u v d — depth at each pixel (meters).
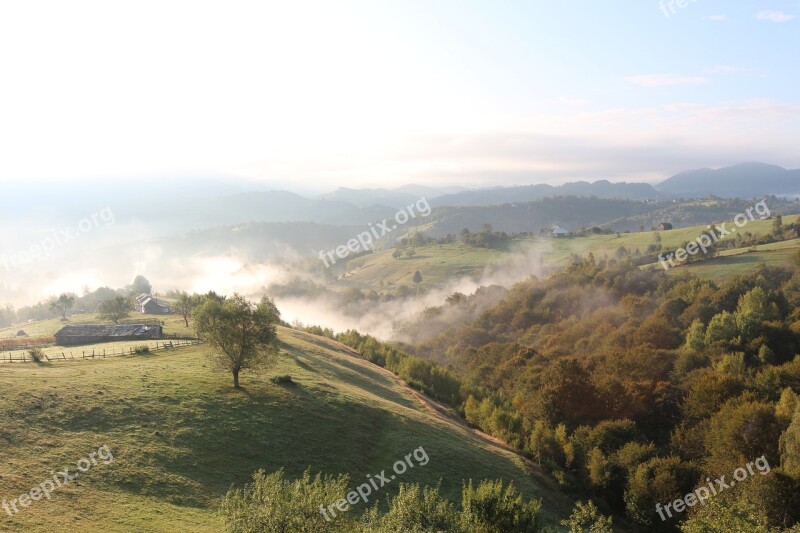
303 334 144.00
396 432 72.38
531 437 81.75
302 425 65.88
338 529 32.94
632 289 182.38
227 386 73.56
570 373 97.44
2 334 147.00
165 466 49.94
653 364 110.88
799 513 53.28
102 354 91.12
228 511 32.34
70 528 37.03
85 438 51.28
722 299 139.12
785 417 71.19
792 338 110.06
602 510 70.50
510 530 38.22
